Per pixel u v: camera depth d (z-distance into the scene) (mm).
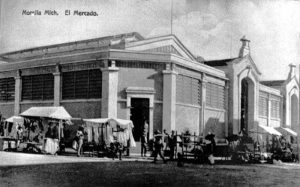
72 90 26516
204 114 29375
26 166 15180
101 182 11789
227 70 32719
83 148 22594
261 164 22953
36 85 28484
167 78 25547
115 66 24953
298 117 40281
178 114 26641
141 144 23000
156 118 25547
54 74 27000
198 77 28859
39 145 22703
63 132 24766
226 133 32125
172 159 20891
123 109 25016
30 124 25312
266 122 37500
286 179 15141
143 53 25250
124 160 19812
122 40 28156
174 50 29359
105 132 22188
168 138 21234
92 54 25406
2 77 30422
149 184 11859
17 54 30047
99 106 25031
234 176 15117
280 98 39719
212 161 20391
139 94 25125
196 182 12781
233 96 32594
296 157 28812
